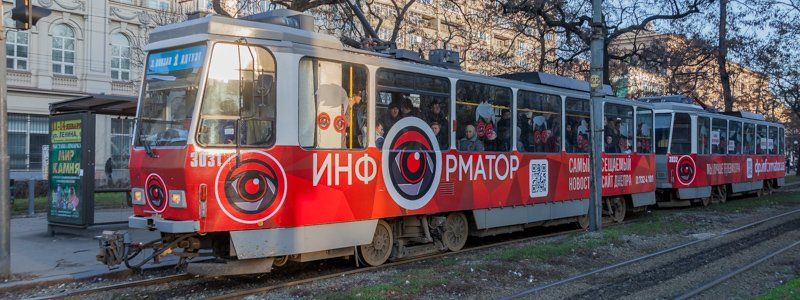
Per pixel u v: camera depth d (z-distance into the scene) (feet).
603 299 24.63
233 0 70.69
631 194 52.06
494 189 37.45
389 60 30.91
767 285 27.40
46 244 37.45
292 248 26.45
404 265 31.60
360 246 30.35
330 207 27.86
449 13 87.81
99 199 63.16
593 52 43.01
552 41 84.69
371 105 29.81
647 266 31.71
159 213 25.54
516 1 66.33
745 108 117.19
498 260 31.04
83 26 113.29
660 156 62.80
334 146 28.19
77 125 40.42
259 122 25.71
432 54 38.27
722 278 28.40
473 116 35.99
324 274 29.63
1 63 26.50
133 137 26.99
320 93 27.66
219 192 24.54
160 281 27.09
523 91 40.01
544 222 43.04
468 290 25.50
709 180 66.64
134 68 119.96
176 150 24.62
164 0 121.29
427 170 32.86
